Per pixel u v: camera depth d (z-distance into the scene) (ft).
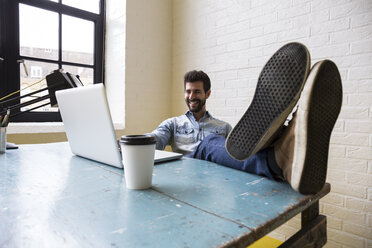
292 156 2.07
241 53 6.84
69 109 3.08
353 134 5.10
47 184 2.18
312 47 5.60
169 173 2.60
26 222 1.44
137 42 7.91
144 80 8.14
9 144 4.17
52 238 1.26
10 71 6.64
